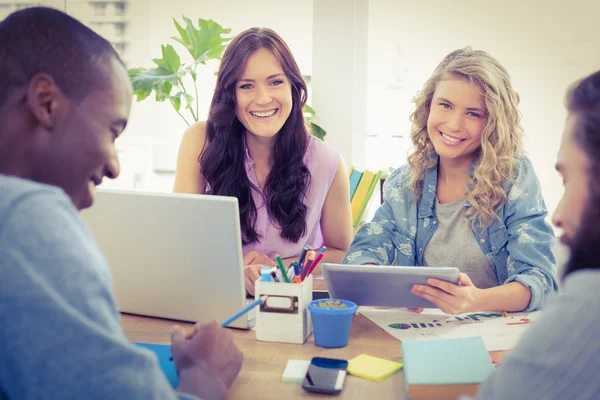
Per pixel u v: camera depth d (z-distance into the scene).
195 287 1.35
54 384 0.60
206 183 2.05
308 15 2.89
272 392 1.03
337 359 1.14
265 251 1.99
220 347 1.03
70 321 0.61
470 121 1.69
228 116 1.92
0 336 0.60
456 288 1.32
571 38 2.63
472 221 1.73
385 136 2.88
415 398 0.98
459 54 1.76
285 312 1.27
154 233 1.32
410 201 1.84
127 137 3.19
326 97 2.82
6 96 0.72
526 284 1.46
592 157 0.73
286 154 1.96
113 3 3.08
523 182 1.70
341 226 2.06
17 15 0.75
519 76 2.69
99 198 1.33
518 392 0.69
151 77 2.56
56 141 0.74
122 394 0.61
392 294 1.38
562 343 0.69
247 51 1.84
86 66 0.75
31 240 0.62
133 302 1.43
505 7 2.69
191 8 3.03
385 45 2.82
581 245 0.76
